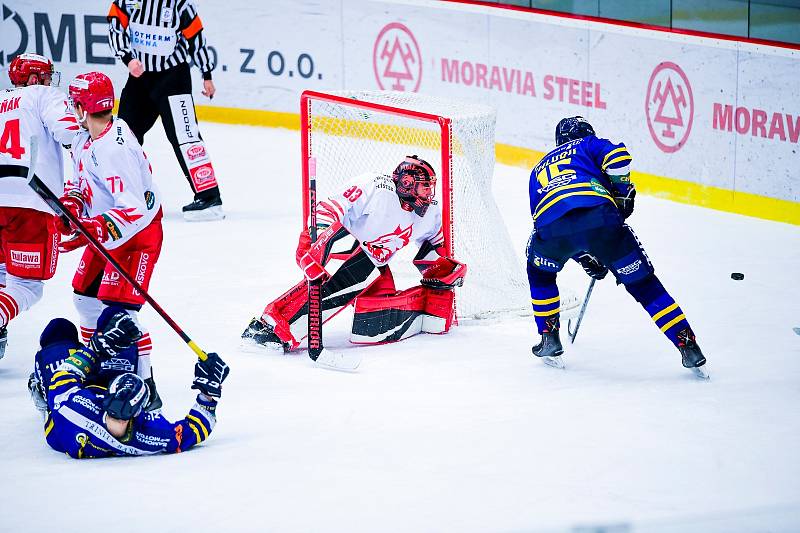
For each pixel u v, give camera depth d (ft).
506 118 109.50
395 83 118.52
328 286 56.49
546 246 51.93
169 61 88.74
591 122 101.09
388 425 45.50
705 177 92.12
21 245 51.67
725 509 36.55
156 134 125.80
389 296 58.49
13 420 46.34
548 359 53.67
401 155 93.50
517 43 106.63
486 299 64.18
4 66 129.39
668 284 69.21
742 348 55.98
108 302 47.37
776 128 85.97
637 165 97.96
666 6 92.89
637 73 96.37
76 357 42.37
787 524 35.01
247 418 46.62
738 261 74.90
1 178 51.11
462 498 37.70
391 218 56.65
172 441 41.93
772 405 47.44
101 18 128.98
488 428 44.93
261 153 116.57
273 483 39.17
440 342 58.23
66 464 41.16
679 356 55.06
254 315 63.10
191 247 80.38
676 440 43.34
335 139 73.20
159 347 57.21
